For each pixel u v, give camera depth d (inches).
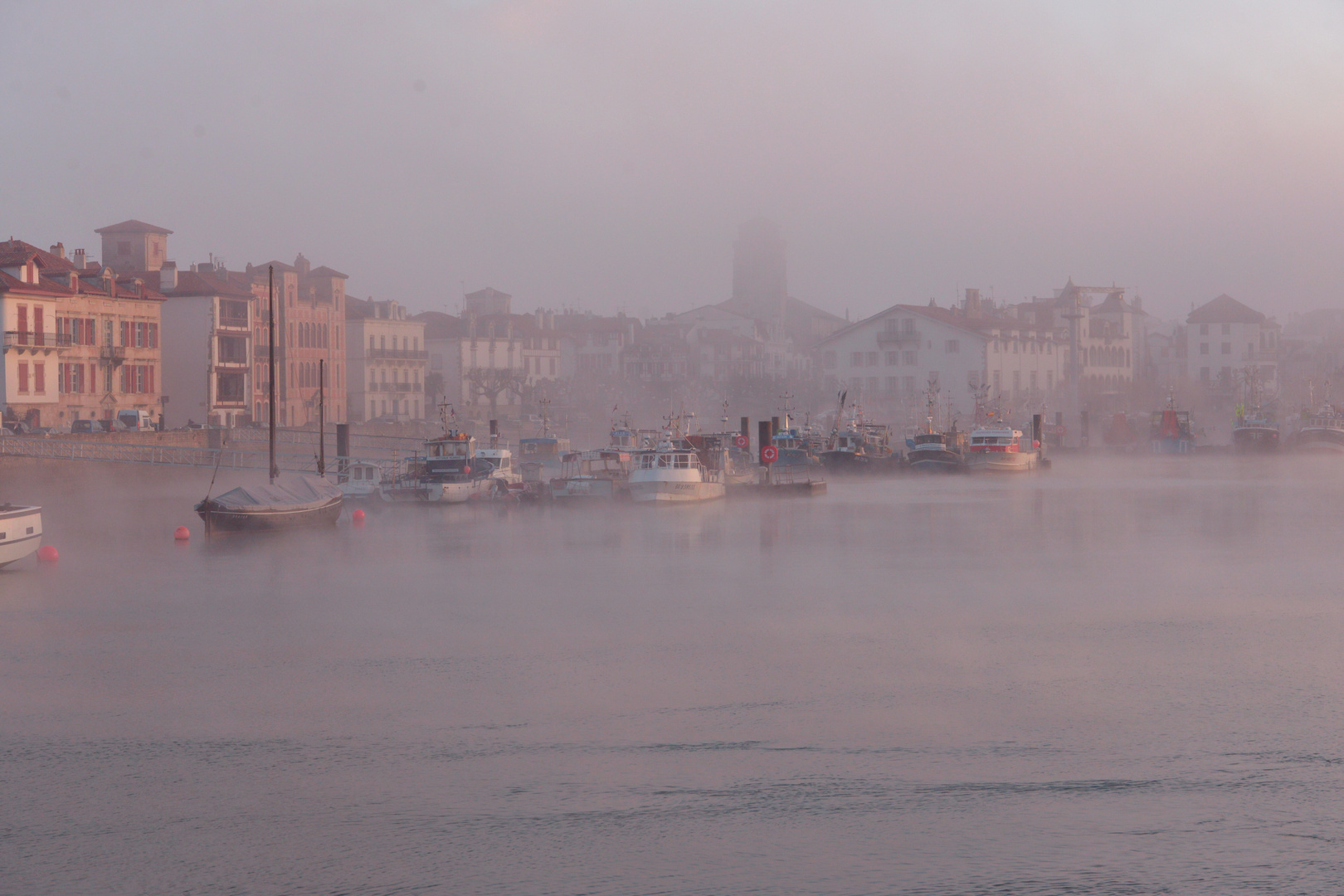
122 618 1717.5
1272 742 1047.0
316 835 851.4
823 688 1255.5
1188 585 1979.6
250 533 2768.2
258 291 6136.8
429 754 1031.6
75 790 951.0
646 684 1278.3
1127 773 964.6
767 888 764.0
